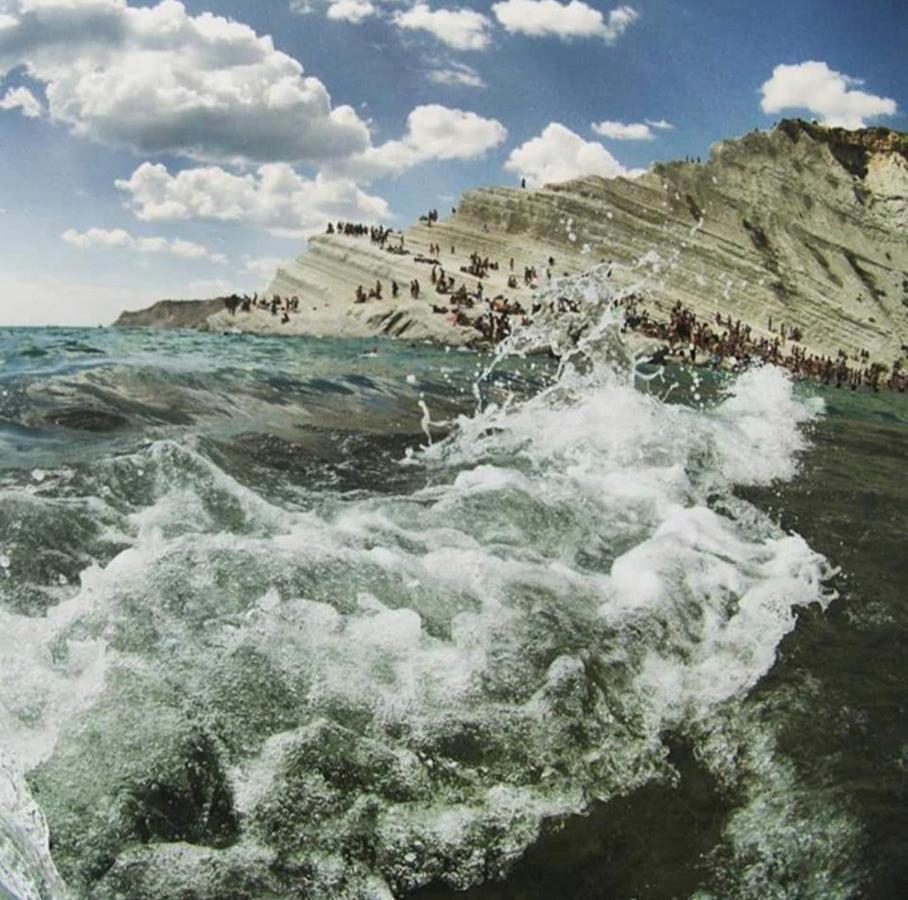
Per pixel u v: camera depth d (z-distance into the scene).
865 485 9.54
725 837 3.21
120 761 3.18
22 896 2.33
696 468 8.70
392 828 3.12
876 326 55.41
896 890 2.88
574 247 57.41
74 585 4.58
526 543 5.79
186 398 11.09
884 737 3.90
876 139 68.38
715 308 54.34
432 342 42.06
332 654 3.98
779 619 5.17
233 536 5.10
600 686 4.11
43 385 10.51
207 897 2.73
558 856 3.08
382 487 7.36
